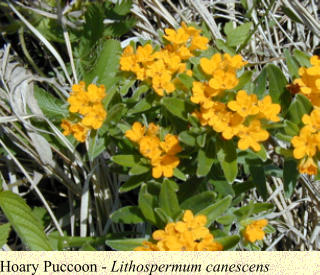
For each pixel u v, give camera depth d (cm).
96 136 52
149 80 52
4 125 58
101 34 60
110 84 56
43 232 55
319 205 59
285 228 61
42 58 63
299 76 53
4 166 61
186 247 49
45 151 58
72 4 60
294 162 53
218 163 54
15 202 55
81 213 58
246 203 61
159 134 52
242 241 53
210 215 52
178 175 52
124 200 61
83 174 60
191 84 52
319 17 66
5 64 60
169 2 63
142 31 63
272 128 53
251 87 53
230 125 50
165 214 51
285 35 66
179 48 53
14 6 59
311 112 51
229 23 62
